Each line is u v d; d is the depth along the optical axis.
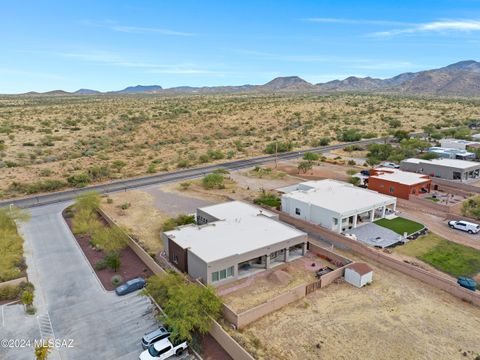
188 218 50.75
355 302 32.66
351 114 180.88
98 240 43.41
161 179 76.56
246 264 39.53
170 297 29.98
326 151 106.44
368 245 43.75
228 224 43.75
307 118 168.25
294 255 41.88
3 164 84.12
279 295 32.25
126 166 87.31
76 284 36.00
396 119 160.38
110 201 60.88
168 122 149.25
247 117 166.25
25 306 31.91
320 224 49.22
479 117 166.12
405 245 44.03
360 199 52.62
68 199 63.59
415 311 31.34
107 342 27.78
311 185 60.78
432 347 26.98
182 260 37.09
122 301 33.09
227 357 26.08
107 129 133.50
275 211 54.66
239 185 71.56
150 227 50.78
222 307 29.86
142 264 40.16
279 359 25.52
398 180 62.84
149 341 26.50
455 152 86.94
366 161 88.56
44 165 86.19
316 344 27.14
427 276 35.69
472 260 40.28
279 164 90.25
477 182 70.81
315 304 32.34
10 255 37.38
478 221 49.91
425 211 55.81
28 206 60.09
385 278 36.84
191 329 27.39
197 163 91.06
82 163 88.62
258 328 28.91
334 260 40.03
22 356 26.41
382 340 27.69
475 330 28.91
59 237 47.44
